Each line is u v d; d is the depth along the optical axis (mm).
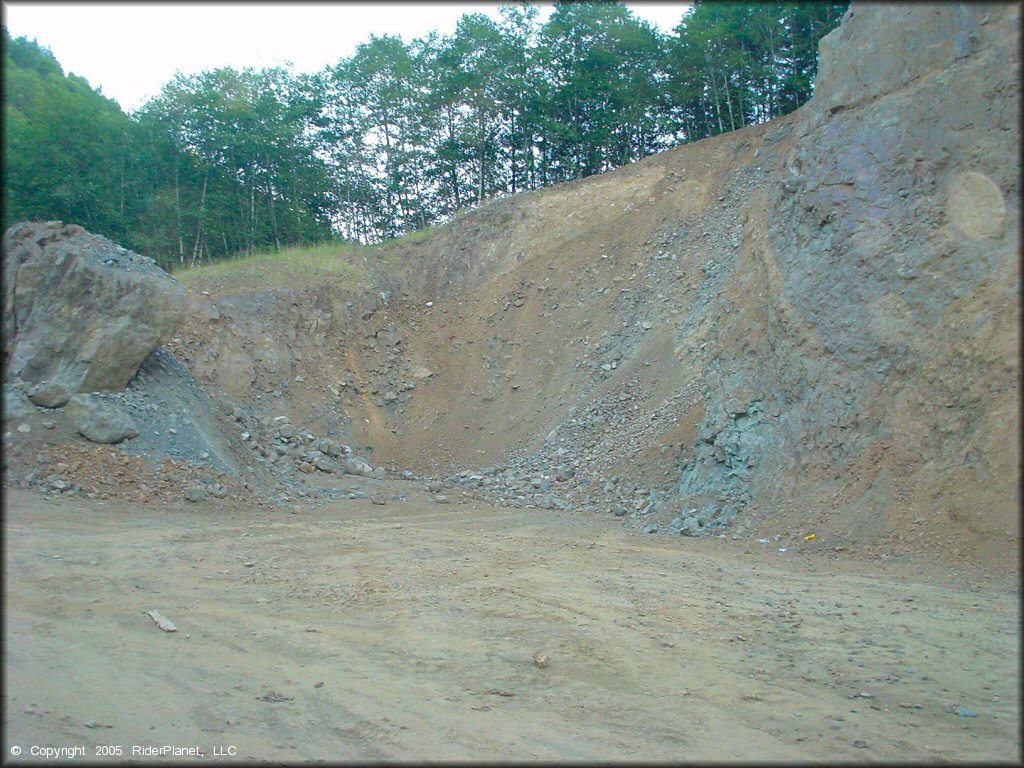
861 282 13328
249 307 25250
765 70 34156
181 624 7254
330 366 25531
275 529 12422
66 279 15180
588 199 30609
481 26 37094
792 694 5719
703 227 26781
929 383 11766
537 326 26781
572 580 9258
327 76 37000
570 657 6488
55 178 19547
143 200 26000
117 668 6090
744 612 7785
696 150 30594
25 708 5254
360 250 30359
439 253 30469
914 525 10633
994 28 12992
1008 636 6887
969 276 11914
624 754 4777
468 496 18203
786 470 13523
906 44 14039
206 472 14898
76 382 14758
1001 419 10516
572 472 19656
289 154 32469
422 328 28016
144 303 15547
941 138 13016
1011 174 11898
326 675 6066
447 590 8656
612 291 26625
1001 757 4730
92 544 10289
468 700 5629
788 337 14398
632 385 22312
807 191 15008
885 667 6215
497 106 37781
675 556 11031
